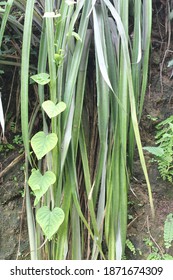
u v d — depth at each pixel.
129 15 0.63
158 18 0.69
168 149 0.59
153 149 0.56
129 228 0.59
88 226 0.51
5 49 0.62
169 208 0.60
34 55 0.62
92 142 0.58
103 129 0.52
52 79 0.49
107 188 0.53
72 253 0.53
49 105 0.48
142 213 0.60
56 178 0.51
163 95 0.65
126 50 0.47
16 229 0.60
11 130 0.63
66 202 0.52
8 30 0.62
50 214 0.49
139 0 0.52
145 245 0.58
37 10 0.57
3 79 0.64
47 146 0.48
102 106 0.51
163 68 0.66
